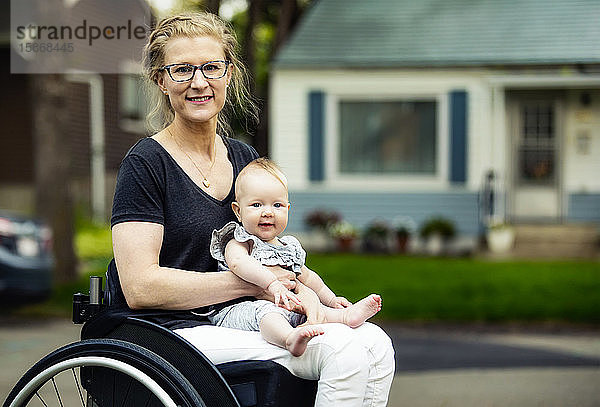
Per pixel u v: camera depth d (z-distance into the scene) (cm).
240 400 248
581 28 1408
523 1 1475
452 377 590
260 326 253
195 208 268
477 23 1444
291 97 1417
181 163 271
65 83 962
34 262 783
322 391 245
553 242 1333
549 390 551
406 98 1395
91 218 1502
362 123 1409
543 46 1380
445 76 1380
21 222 786
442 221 1363
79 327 771
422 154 1398
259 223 264
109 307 266
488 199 1368
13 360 628
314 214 1393
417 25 1452
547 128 1421
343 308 268
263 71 2361
